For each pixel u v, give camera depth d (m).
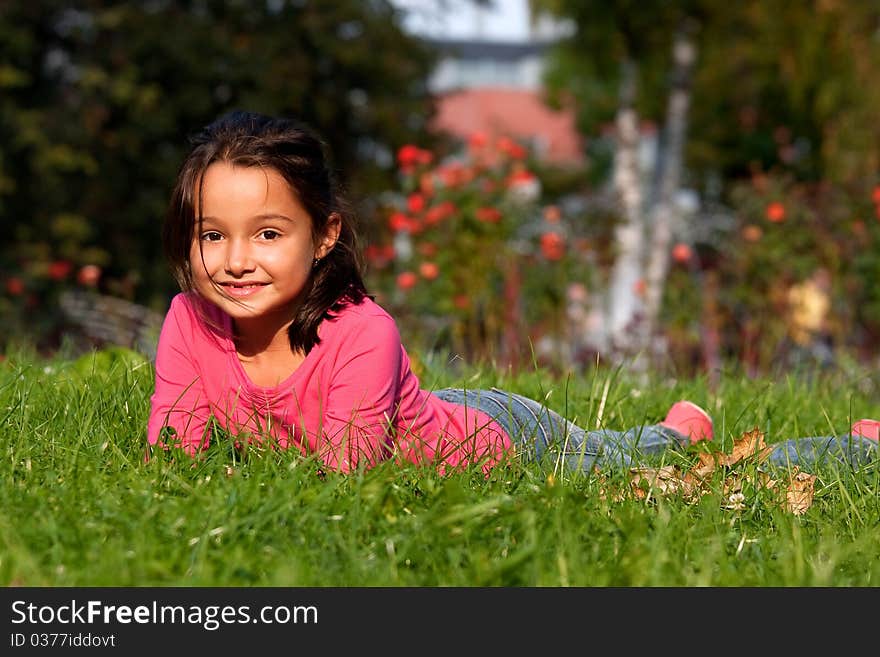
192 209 3.26
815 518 3.17
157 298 18.30
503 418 3.91
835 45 20.30
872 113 20.25
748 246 10.57
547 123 52.75
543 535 2.78
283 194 3.23
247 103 18.95
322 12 20.03
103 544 2.64
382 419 3.51
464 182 10.59
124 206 19.09
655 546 2.71
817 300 10.16
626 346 8.86
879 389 6.48
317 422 3.57
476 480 3.31
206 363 3.58
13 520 2.75
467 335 9.72
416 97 22.23
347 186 3.60
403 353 3.72
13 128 17.95
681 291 9.96
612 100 30.12
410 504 2.98
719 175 26.94
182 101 18.73
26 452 3.29
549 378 5.27
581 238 11.38
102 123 18.66
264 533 2.73
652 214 21.48
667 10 21.36
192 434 3.55
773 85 22.92
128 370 4.41
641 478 3.32
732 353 9.95
